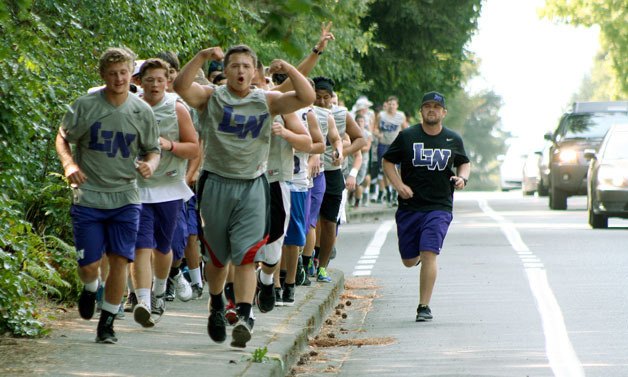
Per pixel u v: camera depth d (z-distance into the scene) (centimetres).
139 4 2905
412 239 2792
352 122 3341
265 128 2055
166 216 2334
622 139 5500
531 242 4628
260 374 1823
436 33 8531
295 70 2042
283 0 1406
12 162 2169
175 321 2412
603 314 2722
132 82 2527
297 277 3062
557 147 7225
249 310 2062
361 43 5969
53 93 2181
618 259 3916
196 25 3228
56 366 1828
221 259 2089
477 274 3575
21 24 2114
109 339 2080
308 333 2455
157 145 2094
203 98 2050
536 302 2942
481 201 9138
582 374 2025
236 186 2058
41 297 2527
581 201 8919
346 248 4559
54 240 2605
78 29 2639
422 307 2730
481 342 2395
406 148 2792
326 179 3188
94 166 2062
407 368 2131
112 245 2078
